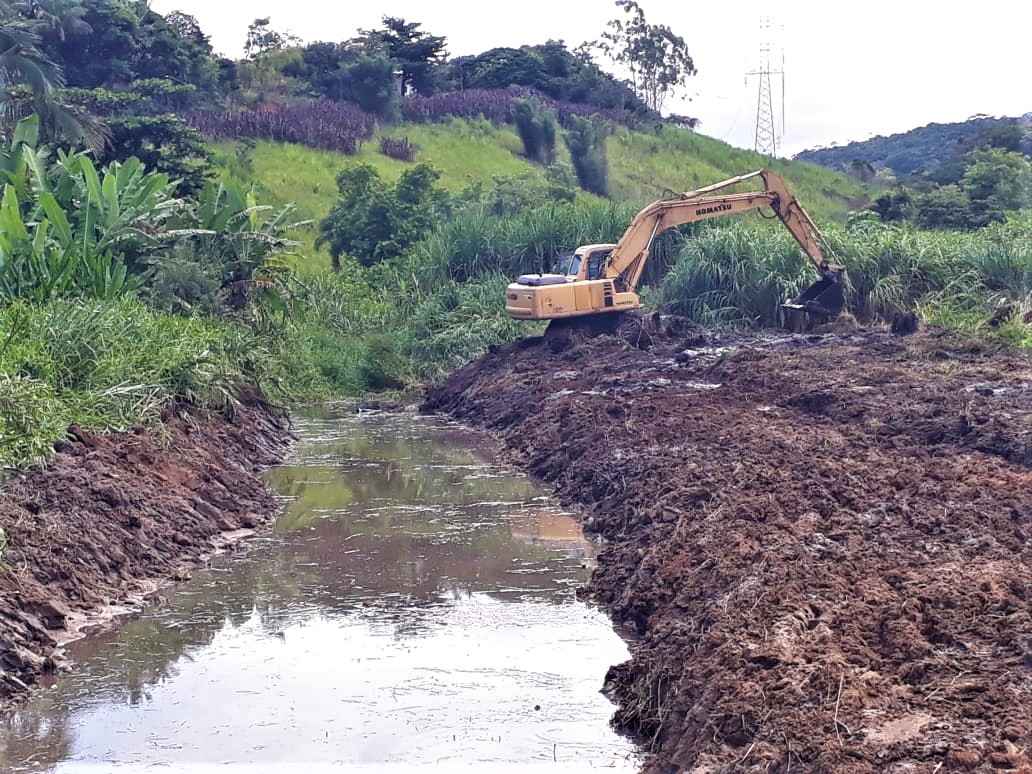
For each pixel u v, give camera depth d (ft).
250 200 100.89
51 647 35.50
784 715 24.75
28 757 28.68
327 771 27.68
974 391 59.88
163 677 33.81
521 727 30.01
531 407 74.13
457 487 59.11
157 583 42.57
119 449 50.06
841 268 93.56
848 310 97.09
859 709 24.72
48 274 68.28
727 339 87.86
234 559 46.14
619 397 69.15
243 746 29.17
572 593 41.11
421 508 54.44
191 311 82.07
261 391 78.95
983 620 29.14
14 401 45.80
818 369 71.26
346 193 144.46
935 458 48.32
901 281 98.12
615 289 88.43
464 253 117.70
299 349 98.58
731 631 29.71
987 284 98.43
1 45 102.37
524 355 88.84
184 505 48.93
